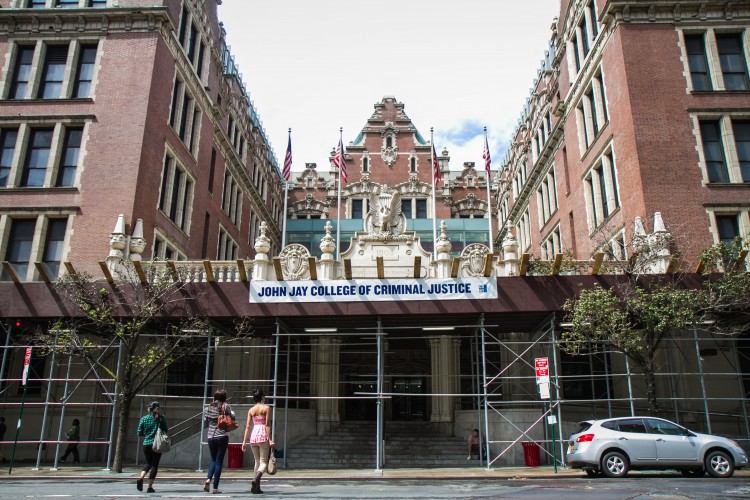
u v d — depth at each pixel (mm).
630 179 25750
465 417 25625
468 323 22875
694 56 27266
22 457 23516
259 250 23281
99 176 25781
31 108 27047
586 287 20203
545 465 21578
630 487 13398
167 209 28750
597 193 30078
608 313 18234
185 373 27109
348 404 32969
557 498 11477
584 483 14672
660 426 16141
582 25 33219
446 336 25312
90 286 20422
